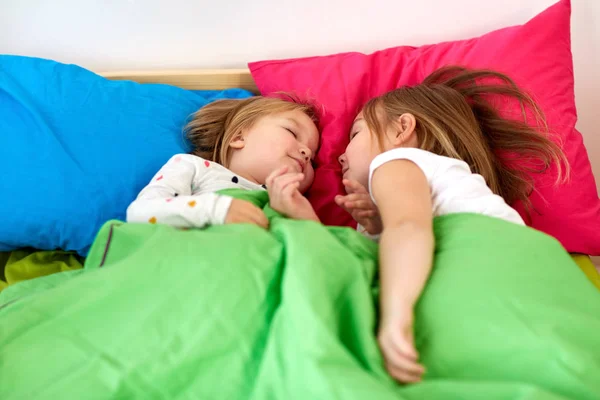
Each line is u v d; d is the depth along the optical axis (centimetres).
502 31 115
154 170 108
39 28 137
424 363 57
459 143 96
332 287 62
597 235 102
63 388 56
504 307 58
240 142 112
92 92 112
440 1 130
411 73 119
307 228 69
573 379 51
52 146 101
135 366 57
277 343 57
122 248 74
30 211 97
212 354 59
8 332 61
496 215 79
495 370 55
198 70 137
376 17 132
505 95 106
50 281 81
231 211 81
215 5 133
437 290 62
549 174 103
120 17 136
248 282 63
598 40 129
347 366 51
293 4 132
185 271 63
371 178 83
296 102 119
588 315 60
